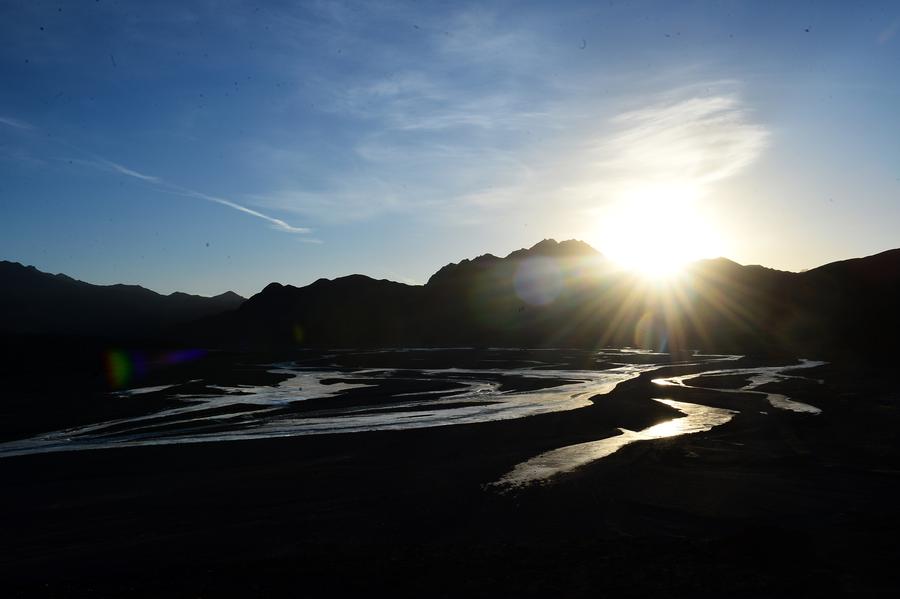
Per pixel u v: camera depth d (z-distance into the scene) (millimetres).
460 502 17953
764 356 100250
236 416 38188
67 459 24906
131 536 15648
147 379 66375
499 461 23359
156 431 33062
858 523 15422
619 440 27562
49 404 44938
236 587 12312
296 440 28109
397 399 46500
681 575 12250
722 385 52438
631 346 141000
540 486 19500
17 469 23344
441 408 40719
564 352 123312
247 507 17953
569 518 16391
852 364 80062
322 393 51781
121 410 41562
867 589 11500
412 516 16781
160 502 18609
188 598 11859
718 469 21391
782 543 13992
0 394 51562
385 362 98875
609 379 63719
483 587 11961
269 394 51281
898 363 79375
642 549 13852
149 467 23297
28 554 14523
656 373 66938
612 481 19922
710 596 11328
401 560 13484
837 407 37219
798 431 28531
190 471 22562
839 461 22406
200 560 13906
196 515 17312
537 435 28922
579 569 12703
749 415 34125
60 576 13156
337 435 29281
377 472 21859
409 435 29078
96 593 12203
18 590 12430
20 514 17719
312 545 14695
